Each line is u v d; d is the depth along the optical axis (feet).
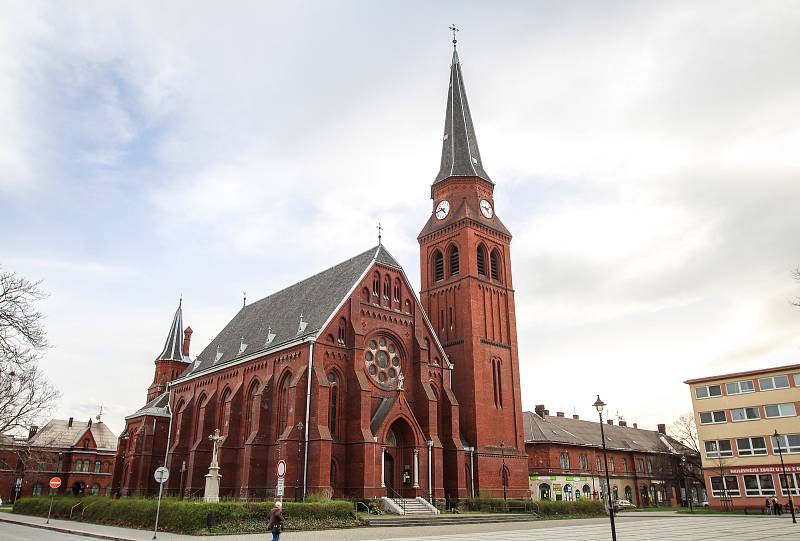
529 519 166.50
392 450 176.45
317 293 206.18
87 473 340.80
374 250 199.41
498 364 213.05
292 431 158.71
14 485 317.01
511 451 205.16
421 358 190.39
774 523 143.64
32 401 184.03
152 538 105.70
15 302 113.39
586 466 300.40
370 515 145.69
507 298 225.15
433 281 228.02
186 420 227.81
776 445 227.20
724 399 243.40
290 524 120.88
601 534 110.32
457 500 179.73
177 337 321.73
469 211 223.30
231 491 189.26
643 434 383.45
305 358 169.37
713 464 241.55
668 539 98.07
